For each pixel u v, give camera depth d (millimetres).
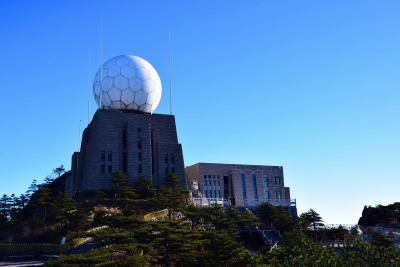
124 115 102812
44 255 59938
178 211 77938
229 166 122062
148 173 100125
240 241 76188
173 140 106562
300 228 78812
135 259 44844
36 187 100000
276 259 46531
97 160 96875
